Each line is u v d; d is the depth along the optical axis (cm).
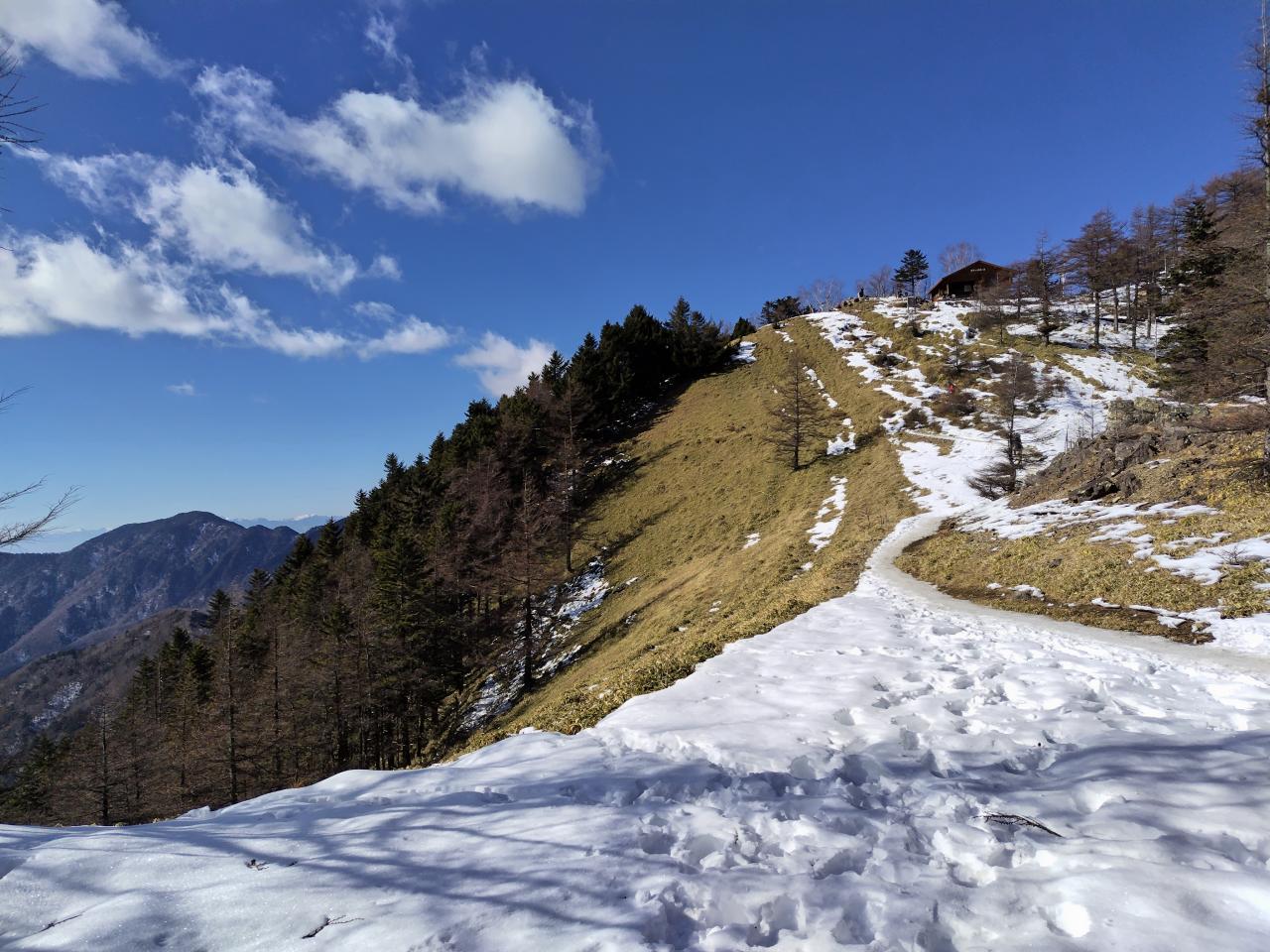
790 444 4544
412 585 3697
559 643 3503
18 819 4338
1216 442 2023
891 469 3744
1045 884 357
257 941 327
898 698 794
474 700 3616
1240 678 854
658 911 342
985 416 4431
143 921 340
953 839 430
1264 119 1587
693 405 6538
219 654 4247
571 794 525
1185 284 4022
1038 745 604
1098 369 5066
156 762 3909
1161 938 302
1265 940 296
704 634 1902
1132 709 717
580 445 5950
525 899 354
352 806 512
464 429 7106
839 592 1834
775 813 471
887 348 6512
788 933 334
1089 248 6556
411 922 335
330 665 3538
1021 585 1627
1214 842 391
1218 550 1427
